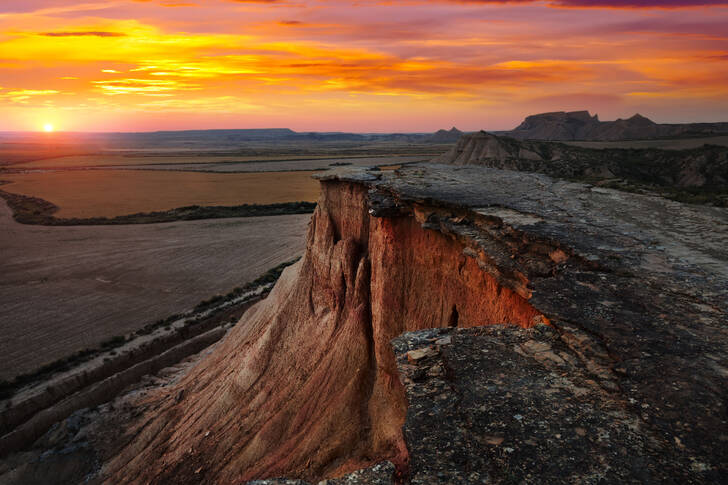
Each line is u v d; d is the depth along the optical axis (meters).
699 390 6.75
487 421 6.55
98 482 27.67
